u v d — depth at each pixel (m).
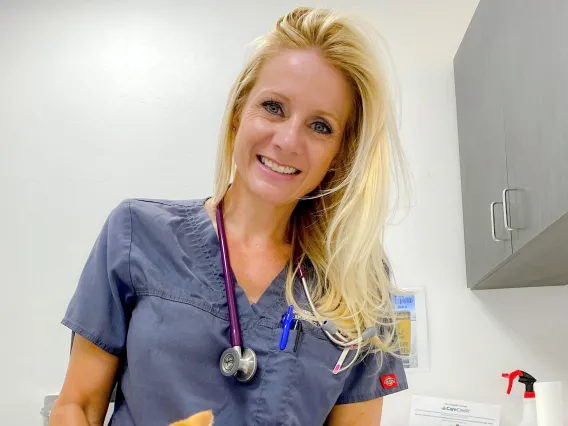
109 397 1.08
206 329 1.03
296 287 1.14
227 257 1.10
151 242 1.11
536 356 1.80
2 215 1.92
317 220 1.22
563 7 1.16
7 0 2.11
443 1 2.07
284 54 1.09
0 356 1.81
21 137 1.98
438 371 1.79
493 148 1.62
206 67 2.05
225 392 1.01
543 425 1.60
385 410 1.77
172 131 1.99
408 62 2.02
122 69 2.05
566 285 1.83
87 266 1.10
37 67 2.05
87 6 2.11
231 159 1.17
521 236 1.40
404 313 1.83
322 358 1.08
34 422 1.77
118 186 1.95
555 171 1.20
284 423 1.02
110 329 1.06
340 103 1.10
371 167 1.16
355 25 1.14
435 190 1.92
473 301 1.84
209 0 2.11
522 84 1.40
